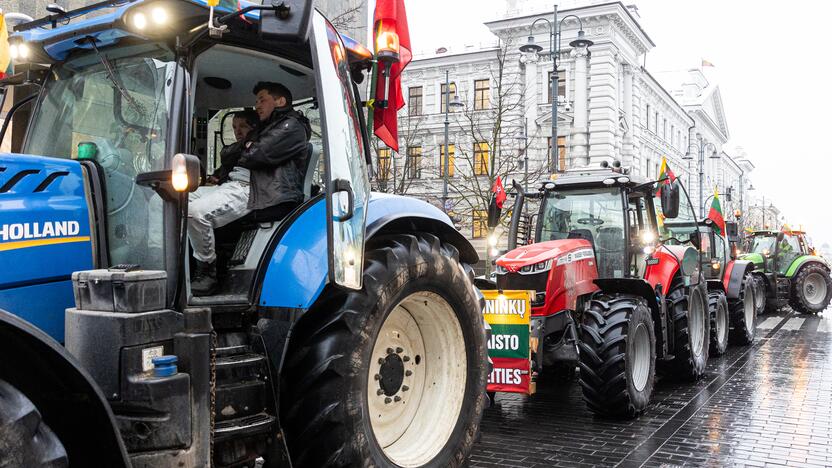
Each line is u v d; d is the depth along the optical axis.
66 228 3.21
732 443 6.17
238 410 3.26
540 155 38.00
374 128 4.58
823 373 9.92
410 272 3.95
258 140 3.88
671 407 7.71
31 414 2.34
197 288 3.63
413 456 4.05
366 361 3.61
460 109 39.41
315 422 3.41
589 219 8.48
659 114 49.25
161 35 3.34
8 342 2.41
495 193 8.93
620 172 8.55
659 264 8.70
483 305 5.02
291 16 3.00
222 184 4.02
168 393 2.80
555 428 6.76
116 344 2.79
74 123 3.65
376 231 3.92
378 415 4.06
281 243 3.72
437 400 4.35
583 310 8.00
